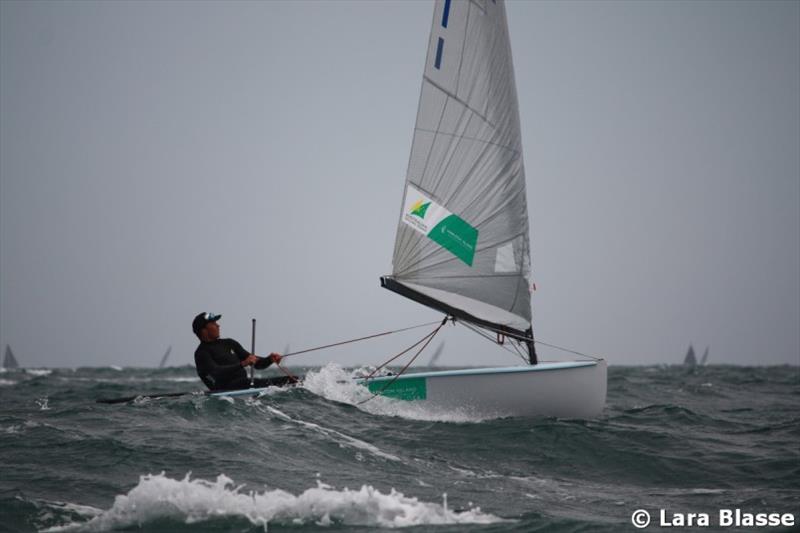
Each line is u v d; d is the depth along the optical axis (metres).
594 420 46.69
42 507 27.56
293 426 40.81
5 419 42.56
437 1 46.28
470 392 45.41
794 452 40.88
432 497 30.64
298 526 26.12
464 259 47.25
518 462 37.53
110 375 190.25
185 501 27.69
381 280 47.12
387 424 43.19
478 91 47.62
